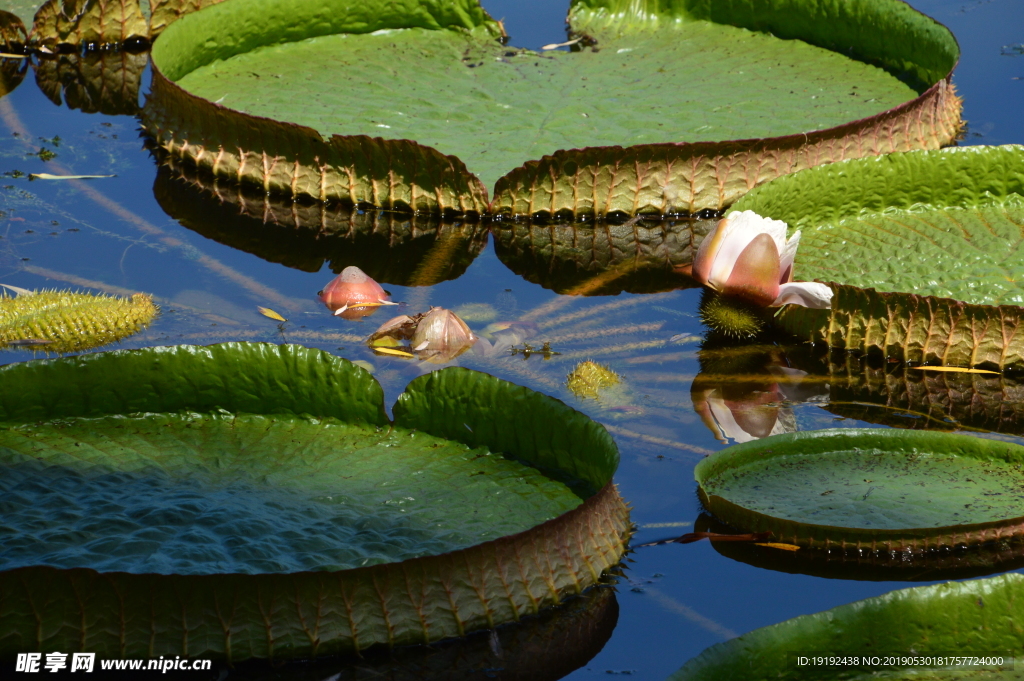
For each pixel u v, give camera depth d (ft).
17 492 11.06
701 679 8.65
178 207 21.03
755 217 16.92
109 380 12.69
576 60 28.07
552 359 15.87
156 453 12.07
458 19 29.43
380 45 28.76
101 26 29.30
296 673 9.23
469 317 17.07
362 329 16.49
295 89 25.48
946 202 20.47
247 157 21.90
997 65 27.35
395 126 23.48
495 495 11.33
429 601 9.59
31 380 12.42
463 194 20.94
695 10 30.04
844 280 17.67
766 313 17.51
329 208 21.48
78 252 18.84
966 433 14.17
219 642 9.14
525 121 24.13
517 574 9.92
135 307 16.67
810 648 8.99
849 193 19.97
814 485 11.99
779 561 11.11
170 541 10.19
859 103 24.44
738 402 14.83
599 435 11.14
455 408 12.38
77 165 22.68
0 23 28.55
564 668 9.46
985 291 17.19
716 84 26.05
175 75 25.45
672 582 10.74
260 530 10.47
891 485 11.94
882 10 26.27
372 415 12.75
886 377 15.93
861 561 11.07
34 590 8.86
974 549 11.18
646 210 21.16
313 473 11.76
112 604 8.96
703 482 11.96
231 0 26.71
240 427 12.79
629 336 16.80
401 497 11.28
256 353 12.76
